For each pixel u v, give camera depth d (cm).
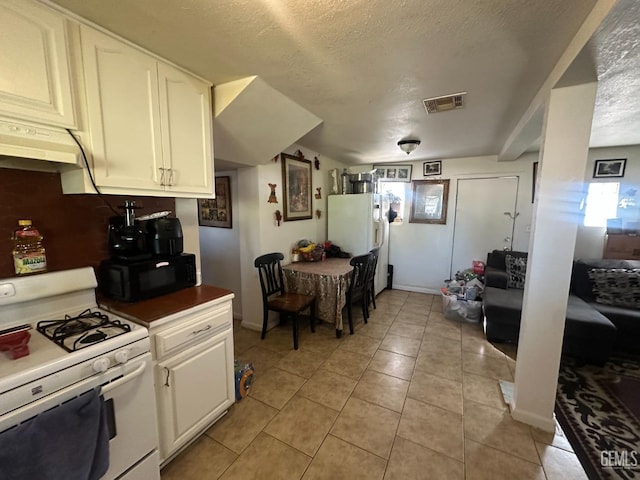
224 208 333
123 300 150
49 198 136
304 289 305
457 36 121
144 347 120
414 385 213
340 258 373
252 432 168
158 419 134
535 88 172
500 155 354
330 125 252
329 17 110
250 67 152
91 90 118
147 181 142
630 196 315
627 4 85
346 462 148
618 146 315
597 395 202
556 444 159
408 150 312
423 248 449
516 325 268
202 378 155
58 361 95
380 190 433
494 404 192
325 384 214
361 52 135
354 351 264
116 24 117
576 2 99
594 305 274
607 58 118
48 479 88
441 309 376
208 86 172
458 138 296
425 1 100
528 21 110
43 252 132
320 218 402
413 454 153
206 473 142
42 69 104
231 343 174
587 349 236
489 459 150
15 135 99
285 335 297
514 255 349
